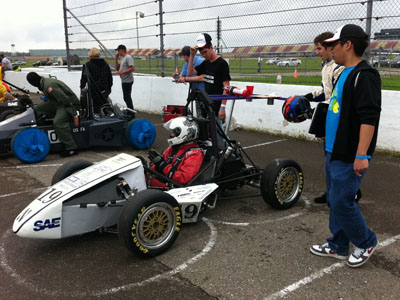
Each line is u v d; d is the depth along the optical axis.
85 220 3.02
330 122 2.57
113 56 11.72
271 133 7.53
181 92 9.35
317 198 4.08
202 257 2.96
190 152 3.54
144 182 3.33
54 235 2.88
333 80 3.31
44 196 3.02
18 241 3.32
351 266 2.73
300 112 3.17
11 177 5.11
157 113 10.20
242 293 2.48
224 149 3.82
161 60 9.80
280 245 3.13
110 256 3.02
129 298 2.46
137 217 2.75
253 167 4.21
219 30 7.96
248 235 3.33
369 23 5.97
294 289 2.51
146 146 6.67
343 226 2.63
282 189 3.81
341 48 2.45
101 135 6.35
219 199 3.89
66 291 2.55
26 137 5.67
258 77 12.63
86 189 2.99
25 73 18.16
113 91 11.67
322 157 5.83
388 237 3.22
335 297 2.41
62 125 5.92
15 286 2.63
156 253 2.93
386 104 5.81
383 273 2.67
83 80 6.96
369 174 4.93
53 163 5.79
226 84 4.76
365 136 2.29
